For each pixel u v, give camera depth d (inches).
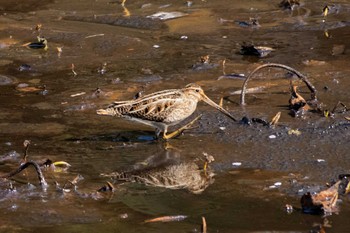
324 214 388.8
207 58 624.4
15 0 822.5
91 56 656.4
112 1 810.2
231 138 484.4
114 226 385.1
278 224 381.1
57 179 437.4
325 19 731.4
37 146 483.5
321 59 625.9
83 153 474.0
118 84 586.6
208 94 557.9
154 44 680.4
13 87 589.9
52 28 724.0
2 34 711.1
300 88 563.2
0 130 508.4
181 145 481.1
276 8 772.6
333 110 511.8
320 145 468.4
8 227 385.4
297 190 414.6
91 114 534.3
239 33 705.0
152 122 487.2
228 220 387.9
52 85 591.2
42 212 399.5
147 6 788.6
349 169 436.1
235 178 432.5
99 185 431.2
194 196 415.5
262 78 587.5
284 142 474.6
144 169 450.6
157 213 398.6
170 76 599.2
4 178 436.1
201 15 758.5
